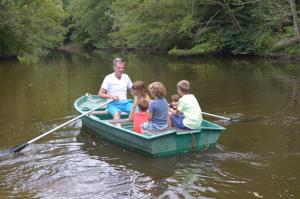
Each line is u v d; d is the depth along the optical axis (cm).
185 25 2611
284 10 2075
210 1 2534
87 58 3080
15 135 763
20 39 2630
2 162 616
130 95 1138
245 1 2466
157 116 650
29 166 597
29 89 1348
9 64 2552
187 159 604
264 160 589
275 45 2081
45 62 2742
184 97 654
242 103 971
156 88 649
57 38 3641
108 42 4444
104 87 769
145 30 3088
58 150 665
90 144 694
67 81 1556
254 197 475
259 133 718
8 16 2472
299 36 1980
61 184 530
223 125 776
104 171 570
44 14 3127
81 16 4938
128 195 491
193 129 641
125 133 646
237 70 1688
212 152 629
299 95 1042
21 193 507
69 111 954
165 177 540
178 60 2381
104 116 805
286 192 486
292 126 755
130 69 1914
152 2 2856
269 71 1598
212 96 1077
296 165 567
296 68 1658
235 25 2512
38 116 910
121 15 3862
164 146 615
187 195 485
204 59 2398
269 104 948
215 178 531
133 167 581
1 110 988
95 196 491
